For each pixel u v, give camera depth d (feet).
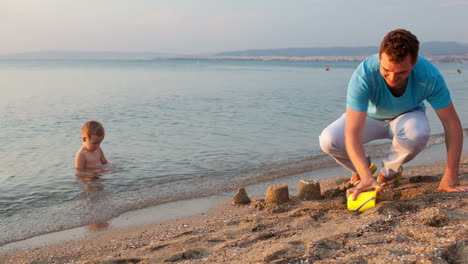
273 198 13.17
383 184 13.14
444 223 9.41
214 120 35.24
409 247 8.05
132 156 22.27
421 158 20.84
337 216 11.04
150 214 13.35
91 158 20.07
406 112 11.96
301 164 20.30
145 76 128.88
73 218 13.15
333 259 7.77
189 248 9.47
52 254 10.20
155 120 35.06
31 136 27.68
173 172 19.08
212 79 111.55
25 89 69.97
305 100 52.70
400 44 8.73
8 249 10.69
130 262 8.96
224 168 19.75
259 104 47.55
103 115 37.81
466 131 29.55
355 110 10.82
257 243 9.32
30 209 14.15
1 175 18.63
